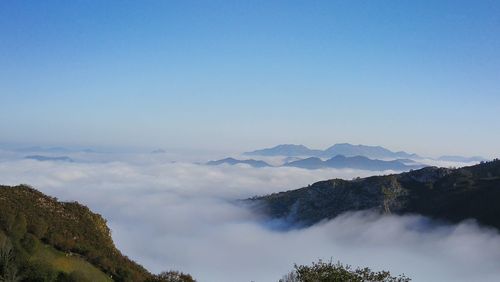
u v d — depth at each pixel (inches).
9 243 1808.6
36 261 1830.7
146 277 2297.0
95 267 2128.4
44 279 1765.5
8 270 1669.5
